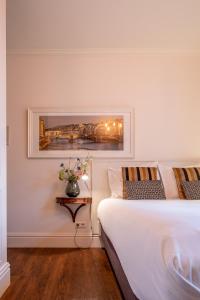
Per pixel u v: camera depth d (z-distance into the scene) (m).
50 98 3.63
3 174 2.31
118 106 3.63
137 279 1.50
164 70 3.66
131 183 3.23
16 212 3.58
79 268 2.78
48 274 2.62
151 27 3.02
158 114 3.65
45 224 3.57
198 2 2.53
